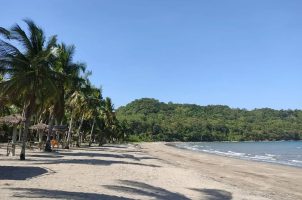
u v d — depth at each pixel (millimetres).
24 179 17891
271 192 21828
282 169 39906
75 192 14844
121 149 69375
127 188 17344
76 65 42188
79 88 53500
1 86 29781
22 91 29984
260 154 82188
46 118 62906
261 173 34562
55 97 32312
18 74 29578
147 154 56531
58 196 13500
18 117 34375
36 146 52594
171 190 18109
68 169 23547
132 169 26484
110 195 14828
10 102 34969
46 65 31328
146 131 198875
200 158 54844
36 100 30328
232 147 129875
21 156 29781
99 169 24672
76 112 60938
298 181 29266
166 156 55406
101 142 89000
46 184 16672
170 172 26766
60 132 62156
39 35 31906
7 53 29562
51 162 28453
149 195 15906
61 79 33625
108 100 102438
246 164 45719
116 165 28641
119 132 138000
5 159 29812
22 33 30984
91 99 65000
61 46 41625
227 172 33531
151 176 23109
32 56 30953
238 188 21688
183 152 75125
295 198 20016
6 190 14250
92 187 16766
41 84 30203
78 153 43406
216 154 73312
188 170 30062
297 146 143125
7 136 68875
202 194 17828
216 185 21859
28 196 13102
